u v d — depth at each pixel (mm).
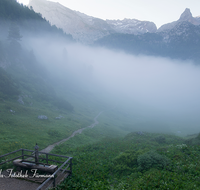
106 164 14766
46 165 10359
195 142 18062
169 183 9523
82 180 10711
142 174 11773
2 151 15227
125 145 22172
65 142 24531
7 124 26891
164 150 16484
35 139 22625
